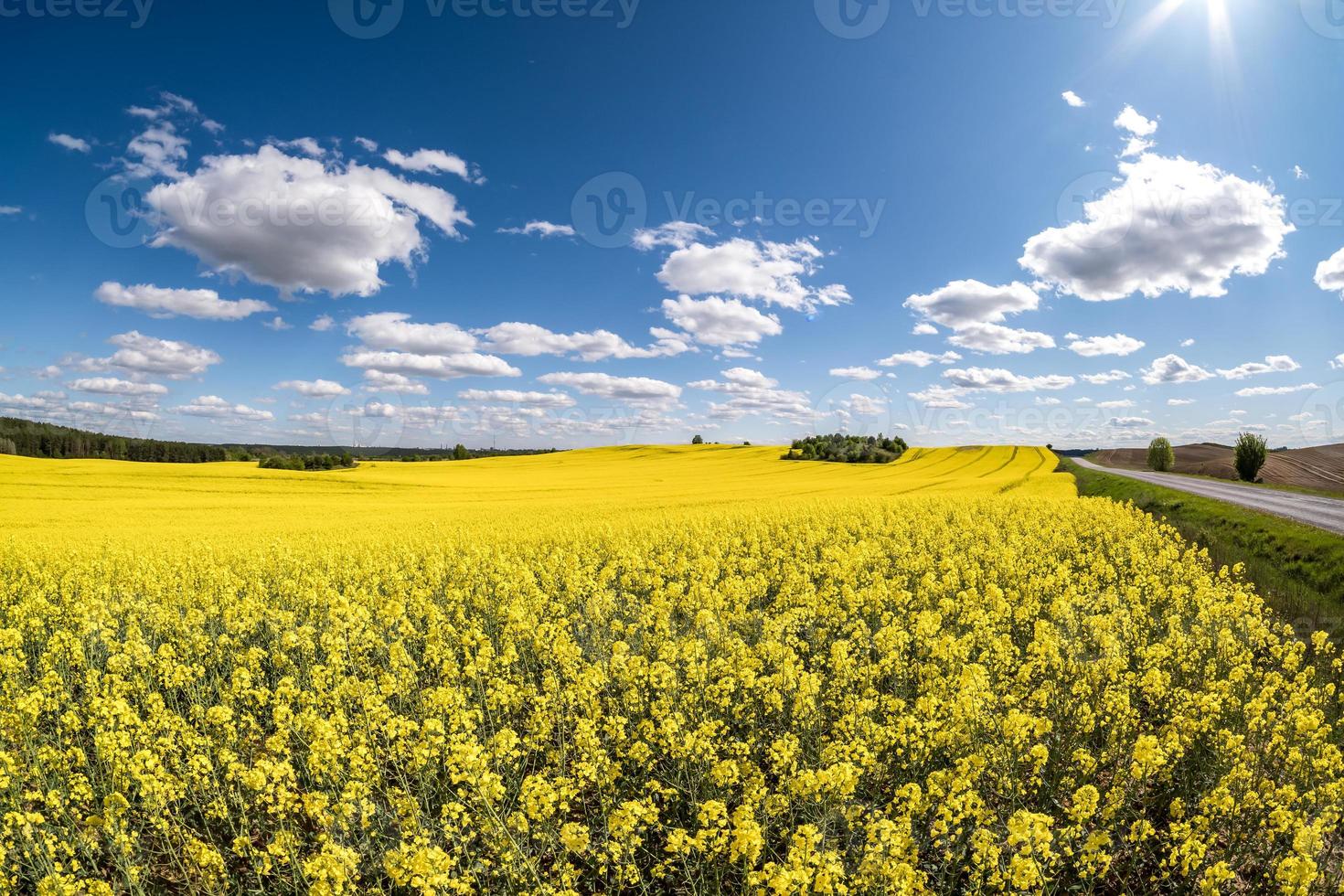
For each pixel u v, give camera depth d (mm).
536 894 5496
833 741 7621
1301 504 31031
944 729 7203
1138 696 9578
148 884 6480
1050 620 12445
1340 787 5723
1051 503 31500
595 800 7535
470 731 8234
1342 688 9070
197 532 28891
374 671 10914
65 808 7141
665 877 5797
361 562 18578
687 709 8422
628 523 26234
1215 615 11680
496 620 13680
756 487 52844
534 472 78500
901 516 26672
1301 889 4809
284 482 55094
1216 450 110688
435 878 5047
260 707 9977
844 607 13125
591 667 8773
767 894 5152
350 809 6059
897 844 5121
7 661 9625
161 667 10016
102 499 43875
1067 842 5621
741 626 12414
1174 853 5445
